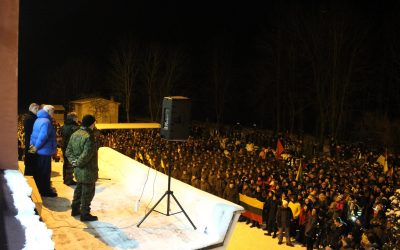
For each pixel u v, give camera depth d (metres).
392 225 9.41
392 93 35.41
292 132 39.91
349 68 34.47
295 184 16.61
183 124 6.46
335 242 12.82
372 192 14.77
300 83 39.94
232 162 22.06
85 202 6.50
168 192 6.57
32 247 3.63
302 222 14.45
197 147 28.36
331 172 19.45
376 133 32.19
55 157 12.09
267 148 28.38
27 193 4.90
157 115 51.53
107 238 5.99
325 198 14.65
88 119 6.18
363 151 26.39
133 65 52.03
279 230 14.55
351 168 20.91
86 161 6.18
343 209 13.56
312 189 15.42
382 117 33.31
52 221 6.50
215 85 48.69
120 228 6.38
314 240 13.70
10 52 6.25
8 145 6.32
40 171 7.50
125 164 9.27
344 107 36.78
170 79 50.38
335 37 34.78
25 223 4.17
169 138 6.42
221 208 6.16
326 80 36.03
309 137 39.19
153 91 51.59
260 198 16.11
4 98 6.26
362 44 35.59
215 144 30.22
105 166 10.30
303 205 14.58
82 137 6.09
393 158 23.25
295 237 14.86
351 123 37.66
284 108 42.53
